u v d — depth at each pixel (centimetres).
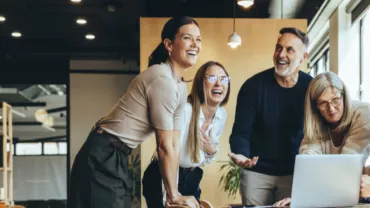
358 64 951
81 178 287
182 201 281
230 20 915
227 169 867
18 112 1451
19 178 1440
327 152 432
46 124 1448
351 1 920
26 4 1062
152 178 405
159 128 286
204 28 913
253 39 914
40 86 1445
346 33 959
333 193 321
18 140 1446
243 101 504
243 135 502
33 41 1334
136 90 288
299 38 494
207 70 566
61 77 1441
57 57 1424
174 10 1036
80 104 1442
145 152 891
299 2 959
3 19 1146
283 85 493
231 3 1016
